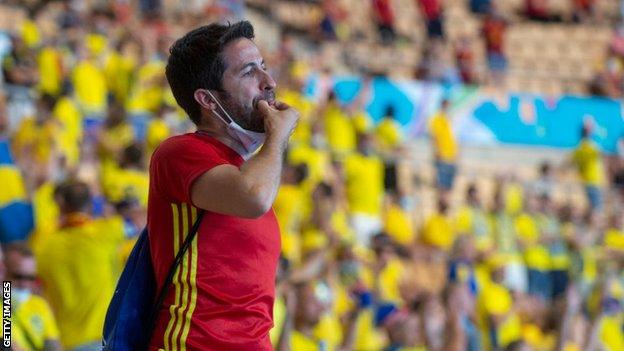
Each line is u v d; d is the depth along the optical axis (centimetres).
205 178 527
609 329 1661
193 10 2444
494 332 1564
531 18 3114
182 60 559
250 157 541
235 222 544
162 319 543
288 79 2206
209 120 560
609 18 3189
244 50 557
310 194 1595
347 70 2625
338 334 1335
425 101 2466
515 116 2570
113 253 1107
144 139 1809
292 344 1222
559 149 2592
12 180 1283
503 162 2531
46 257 1090
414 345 1411
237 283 543
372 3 2823
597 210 2194
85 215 1109
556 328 1611
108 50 2052
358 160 1989
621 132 2647
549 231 2008
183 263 539
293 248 1541
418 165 2381
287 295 1210
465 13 3073
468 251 1680
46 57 1881
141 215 1201
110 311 561
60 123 1669
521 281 1858
